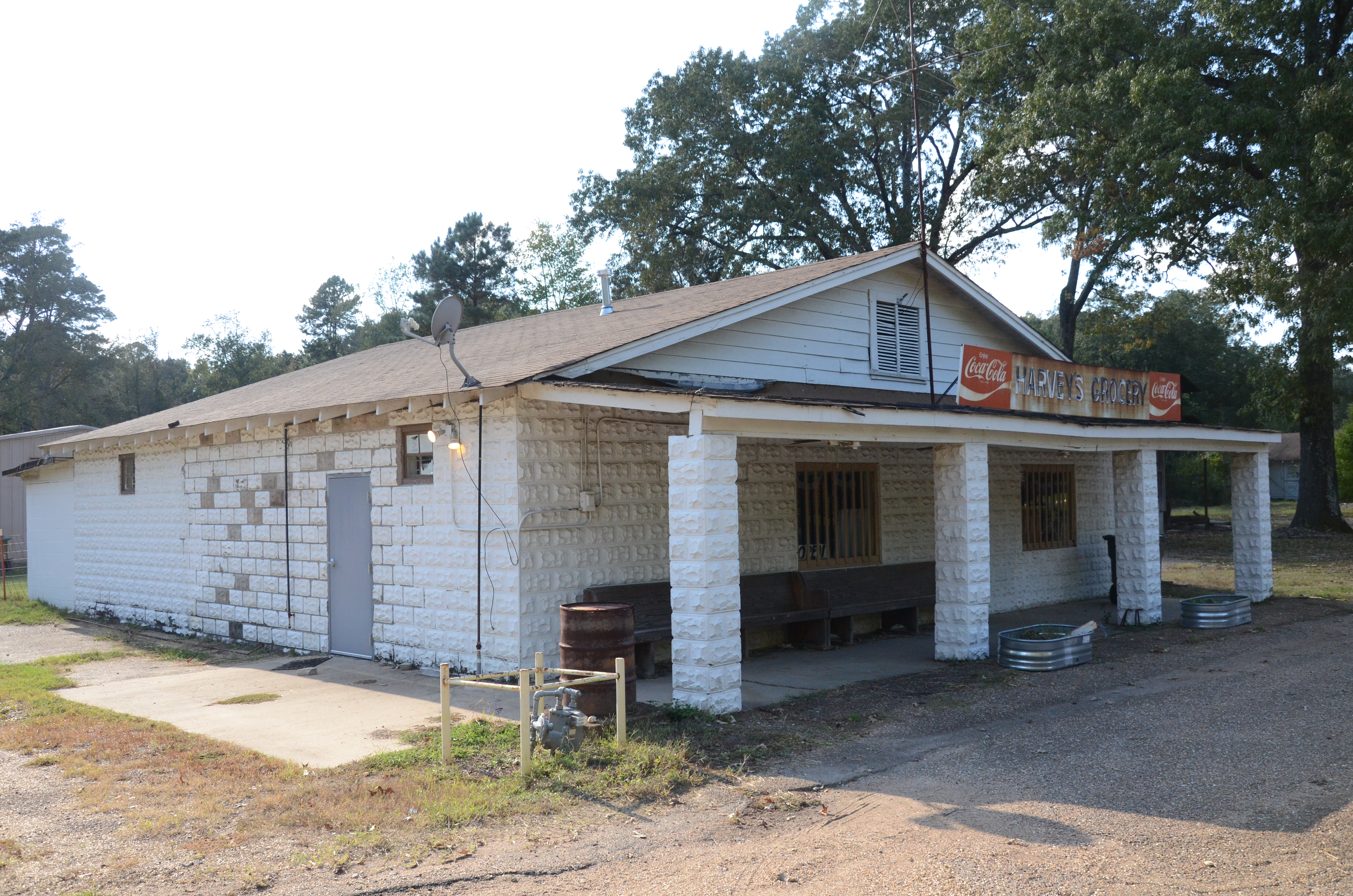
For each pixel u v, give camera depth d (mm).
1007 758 7133
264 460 13094
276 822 5875
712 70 38875
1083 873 4957
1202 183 23484
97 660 12305
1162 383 14109
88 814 6086
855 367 13977
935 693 9383
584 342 11414
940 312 15586
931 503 15406
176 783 6684
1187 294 49719
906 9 35844
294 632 12555
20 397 55875
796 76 37281
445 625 10586
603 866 5199
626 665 8016
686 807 6152
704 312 11672
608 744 7281
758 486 12680
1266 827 5523
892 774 6812
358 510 11680
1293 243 21797
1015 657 10430
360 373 15062
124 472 16312
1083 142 24859
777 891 4863
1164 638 12453
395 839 5598
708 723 7996
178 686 10289
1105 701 8898
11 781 6832
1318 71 22281
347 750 7496
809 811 6066
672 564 8469
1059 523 17453
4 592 20188
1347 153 20766
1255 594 15852
